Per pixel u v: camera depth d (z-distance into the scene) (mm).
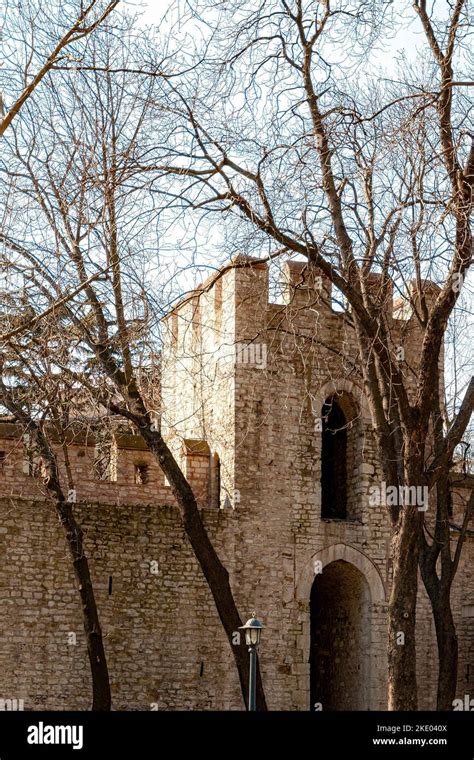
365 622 30188
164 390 35188
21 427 26453
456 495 31672
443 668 23000
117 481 29500
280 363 30188
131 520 27984
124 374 23625
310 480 29922
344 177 20844
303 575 29359
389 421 21547
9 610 26531
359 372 23656
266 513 29328
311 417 30188
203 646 28016
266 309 30234
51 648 26656
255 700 22031
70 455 28828
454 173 20125
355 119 21016
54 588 26938
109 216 21109
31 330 20688
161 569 28031
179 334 34625
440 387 30750
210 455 30859
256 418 29703
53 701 26453
